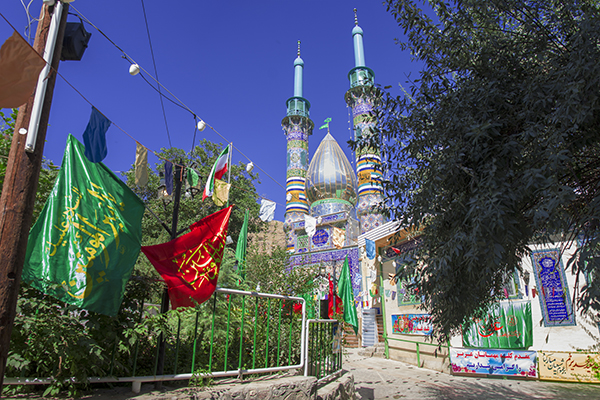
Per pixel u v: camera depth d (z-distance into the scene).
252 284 7.64
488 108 3.94
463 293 4.40
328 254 22.75
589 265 3.01
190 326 5.27
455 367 10.06
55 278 3.36
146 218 17.34
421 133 4.57
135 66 4.89
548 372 8.79
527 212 4.31
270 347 5.93
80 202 3.71
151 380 3.88
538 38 4.20
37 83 3.20
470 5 4.39
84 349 3.42
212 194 6.90
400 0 4.78
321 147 33.88
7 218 2.91
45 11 3.44
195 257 4.43
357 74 32.41
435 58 4.83
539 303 9.22
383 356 14.32
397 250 13.70
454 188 4.20
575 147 3.74
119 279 3.71
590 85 3.18
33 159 3.10
